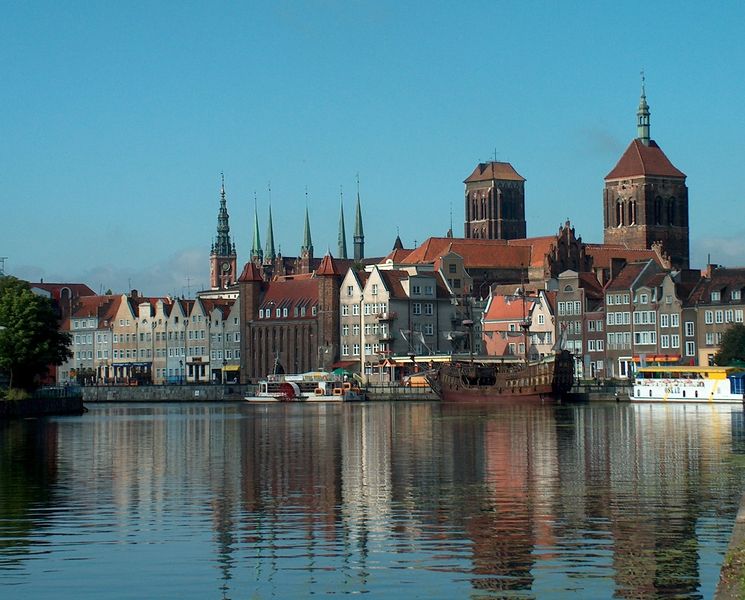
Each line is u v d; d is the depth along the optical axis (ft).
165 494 293.02
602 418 601.21
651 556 212.64
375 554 217.77
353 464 361.51
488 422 580.71
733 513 253.65
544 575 200.44
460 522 247.09
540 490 291.38
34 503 279.08
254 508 268.82
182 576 203.51
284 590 194.49
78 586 197.88
